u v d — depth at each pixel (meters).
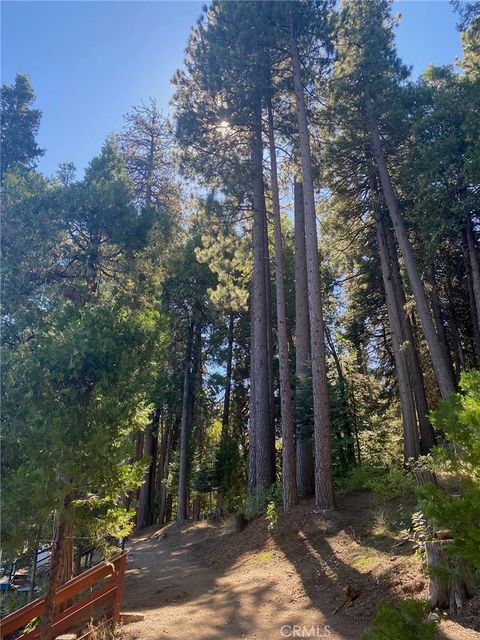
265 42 14.47
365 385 20.41
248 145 17.31
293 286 24.56
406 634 2.90
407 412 15.36
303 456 14.98
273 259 24.53
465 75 17.11
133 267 13.46
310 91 15.91
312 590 7.79
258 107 15.54
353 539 9.56
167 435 32.78
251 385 18.17
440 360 13.41
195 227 18.73
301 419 14.92
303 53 14.99
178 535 20.64
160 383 25.84
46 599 5.18
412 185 15.73
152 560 15.52
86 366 5.88
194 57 16.33
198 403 28.58
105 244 13.44
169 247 15.44
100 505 5.52
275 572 9.58
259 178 17.50
